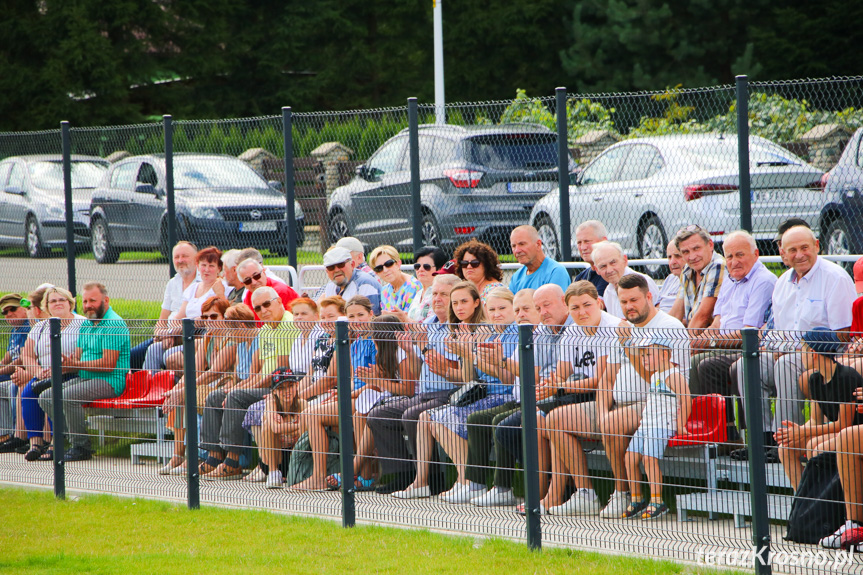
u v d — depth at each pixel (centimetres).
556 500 2108
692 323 2802
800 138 3444
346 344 2353
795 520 1875
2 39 11456
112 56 11581
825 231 3406
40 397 2973
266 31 12850
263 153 4381
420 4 13062
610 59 12169
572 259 3947
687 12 12062
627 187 3884
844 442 1809
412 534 2259
